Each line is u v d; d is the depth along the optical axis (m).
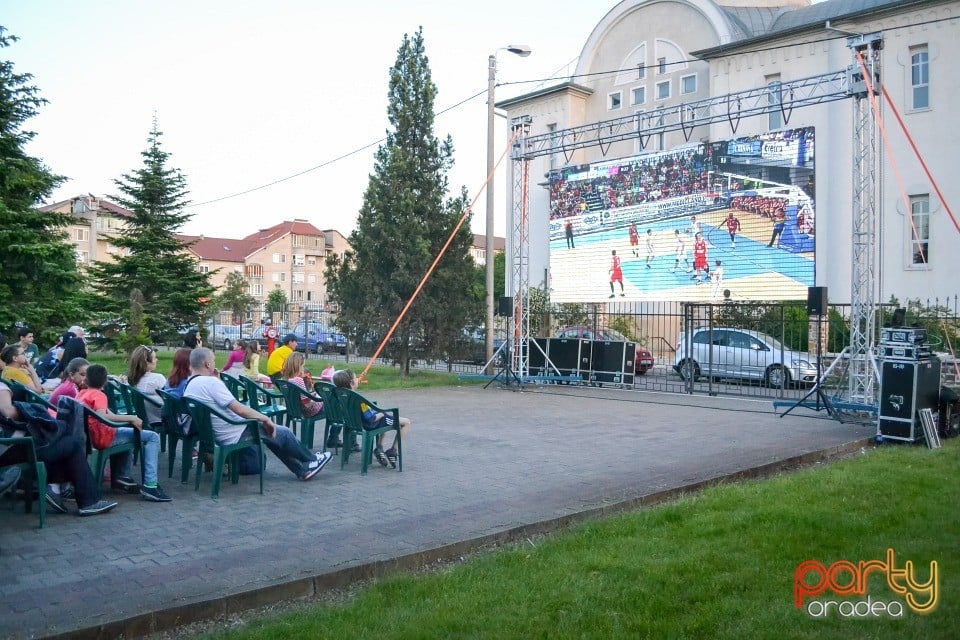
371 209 19.42
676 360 19.34
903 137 23.03
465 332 19.67
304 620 4.01
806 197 20.48
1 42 20.64
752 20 29.64
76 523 5.84
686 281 23.50
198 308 28.77
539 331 22.95
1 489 5.57
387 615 4.05
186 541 5.38
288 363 9.27
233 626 4.12
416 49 19.98
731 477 7.75
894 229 23.16
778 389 17.11
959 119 22.00
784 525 5.57
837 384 15.20
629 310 25.53
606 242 25.91
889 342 9.88
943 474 7.48
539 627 3.86
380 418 7.96
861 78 13.02
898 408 9.76
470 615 4.01
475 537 5.45
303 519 5.99
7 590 4.38
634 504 6.63
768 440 10.00
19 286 20.62
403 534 5.56
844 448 9.58
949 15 22.16
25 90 20.94
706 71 29.48
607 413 12.99
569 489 7.05
